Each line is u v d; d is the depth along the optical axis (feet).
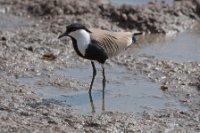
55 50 55.72
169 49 59.31
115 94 47.01
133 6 68.80
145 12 67.56
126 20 66.13
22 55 53.52
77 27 45.78
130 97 46.47
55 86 47.80
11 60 52.13
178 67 53.01
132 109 44.09
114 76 50.83
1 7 69.36
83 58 49.34
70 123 40.68
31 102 44.06
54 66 52.11
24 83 47.88
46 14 67.82
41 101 44.45
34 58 53.31
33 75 49.73
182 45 60.90
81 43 46.01
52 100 44.88
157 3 72.08
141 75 51.24
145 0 73.67
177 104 45.32
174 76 50.98
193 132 40.34
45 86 47.65
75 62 53.52
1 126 39.37
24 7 69.51
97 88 48.08
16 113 41.86
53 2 69.21
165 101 45.80
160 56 56.70
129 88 48.34
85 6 68.49
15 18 66.49
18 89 46.24
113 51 47.65
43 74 50.11
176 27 66.39
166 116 42.83
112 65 53.31
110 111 43.39
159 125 41.16
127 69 52.49
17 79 48.67
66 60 53.78
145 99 46.14
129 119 41.78
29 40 57.98
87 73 51.21
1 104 42.98
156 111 43.75
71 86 48.03
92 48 46.21
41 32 61.21
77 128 39.96
